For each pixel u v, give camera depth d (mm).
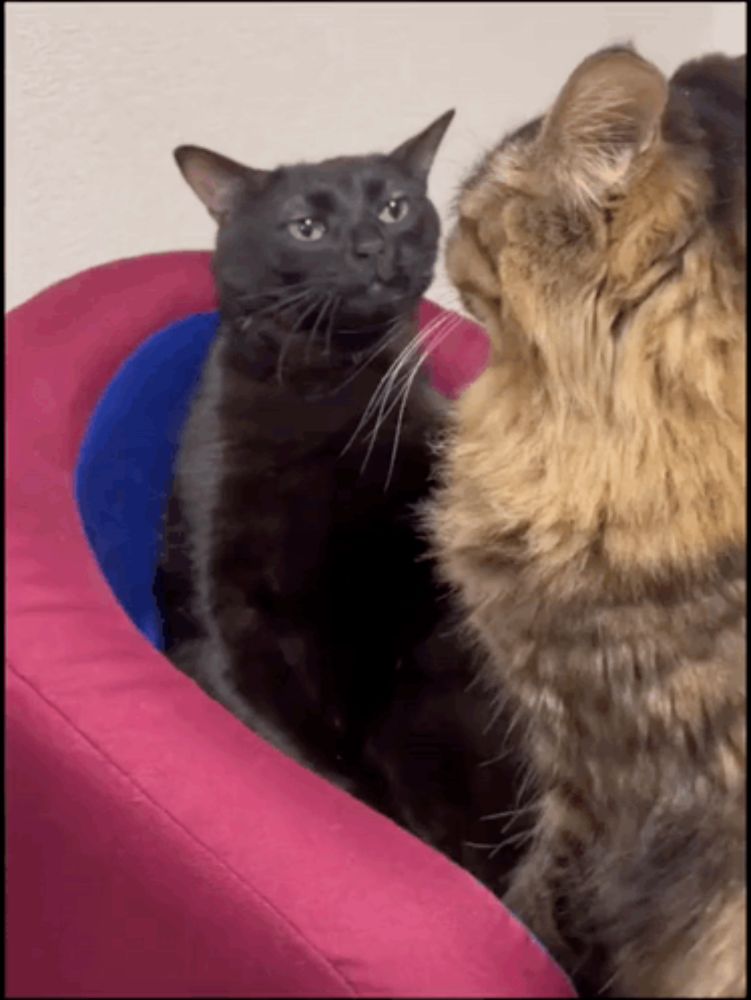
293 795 806
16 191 1402
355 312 1274
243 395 1320
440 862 807
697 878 855
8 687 810
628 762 898
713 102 864
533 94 1791
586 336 849
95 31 1404
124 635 870
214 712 853
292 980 737
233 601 1296
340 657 1337
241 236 1281
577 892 940
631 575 864
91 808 793
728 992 814
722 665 840
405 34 1653
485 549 987
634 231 812
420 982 720
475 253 965
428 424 1351
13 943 896
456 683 1265
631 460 849
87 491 1124
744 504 828
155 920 794
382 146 1690
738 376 820
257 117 1569
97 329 1208
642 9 1830
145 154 1494
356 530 1342
